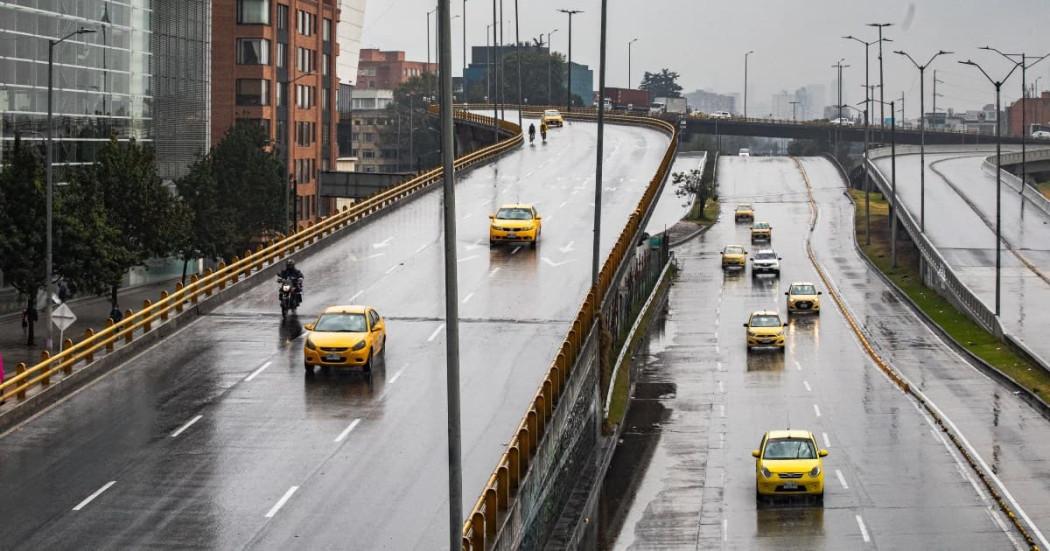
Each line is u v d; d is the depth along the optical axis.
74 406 36.78
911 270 100.69
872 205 142.25
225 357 42.78
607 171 95.75
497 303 50.84
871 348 70.50
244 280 53.78
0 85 68.38
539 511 32.97
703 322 79.81
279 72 119.19
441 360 42.22
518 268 58.25
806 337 74.75
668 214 137.62
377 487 29.66
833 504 42.00
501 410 36.34
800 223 130.62
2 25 68.38
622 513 42.22
